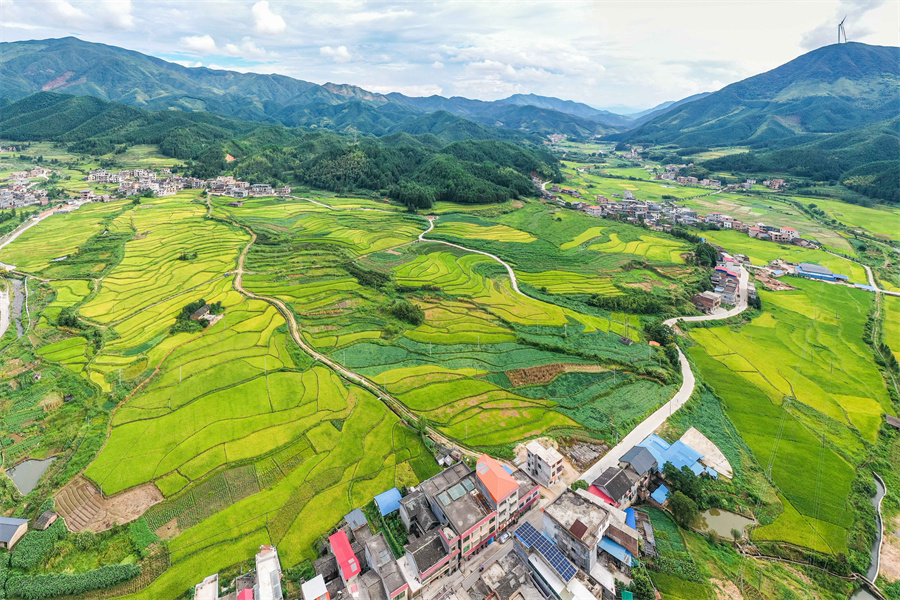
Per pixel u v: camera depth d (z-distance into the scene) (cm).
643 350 9850
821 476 6444
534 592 4588
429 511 5500
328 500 5900
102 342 9694
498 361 9344
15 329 10475
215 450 6688
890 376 8988
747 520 5756
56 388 8225
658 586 4759
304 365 9044
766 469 6575
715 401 8212
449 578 5000
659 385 8581
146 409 7588
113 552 5234
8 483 6166
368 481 6222
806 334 10738
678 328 10944
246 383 8362
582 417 7631
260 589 4547
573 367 9119
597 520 5147
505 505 5444
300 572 4941
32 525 5525
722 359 9600
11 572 4938
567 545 5116
